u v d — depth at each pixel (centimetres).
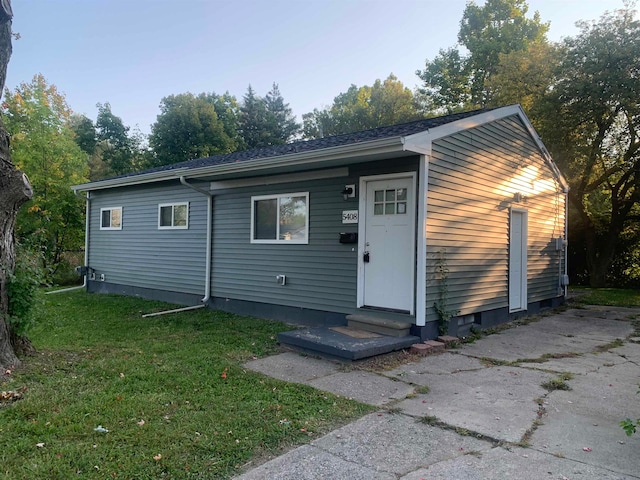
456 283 691
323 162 675
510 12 2692
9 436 301
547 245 1022
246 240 869
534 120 1588
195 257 984
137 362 498
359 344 553
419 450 304
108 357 520
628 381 475
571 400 412
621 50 1322
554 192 1053
